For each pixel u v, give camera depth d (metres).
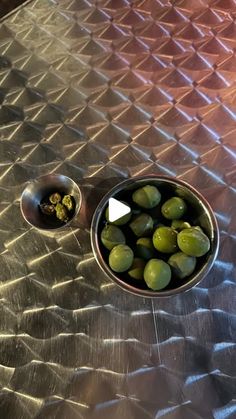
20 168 0.36
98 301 0.31
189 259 0.27
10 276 0.32
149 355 0.29
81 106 0.39
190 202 0.31
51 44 0.42
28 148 0.37
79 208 0.31
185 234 0.27
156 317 0.30
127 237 0.30
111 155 0.36
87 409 0.27
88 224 0.33
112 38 0.42
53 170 0.36
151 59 0.40
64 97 0.39
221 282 0.30
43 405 0.28
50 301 0.31
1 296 0.32
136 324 0.30
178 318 0.30
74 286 0.31
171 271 0.28
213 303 0.30
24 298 0.31
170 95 0.38
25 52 0.42
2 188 0.36
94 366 0.29
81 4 0.43
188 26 0.41
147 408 0.27
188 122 0.37
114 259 0.27
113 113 0.38
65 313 0.31
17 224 0.34
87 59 0.41
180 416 0.27
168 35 0.41
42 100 0.39
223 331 0.29
